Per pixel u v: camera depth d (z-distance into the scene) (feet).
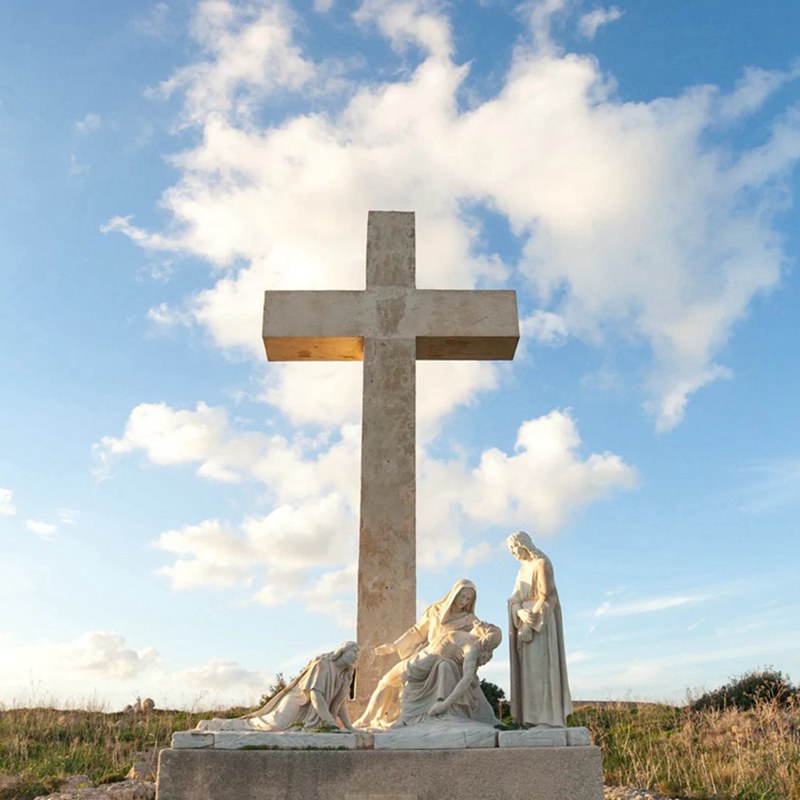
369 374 34.42
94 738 53.83
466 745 24.25
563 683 25.66
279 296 35.53
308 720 25.32
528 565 27.20
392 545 32.04
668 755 47.67
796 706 55.88
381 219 36.81
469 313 35.40
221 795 23.17
